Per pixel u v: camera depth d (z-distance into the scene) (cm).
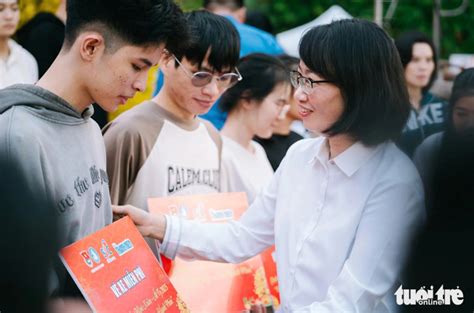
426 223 172
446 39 1195
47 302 150
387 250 257
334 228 264
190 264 312
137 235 263
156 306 256
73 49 247
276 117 398
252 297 319
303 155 285
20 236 145
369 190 263
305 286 266
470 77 335
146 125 323
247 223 302
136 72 252
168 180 324
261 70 391
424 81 551
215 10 626
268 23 684
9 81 446
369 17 1160
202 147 345
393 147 271
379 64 260
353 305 252
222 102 399
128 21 243
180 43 264
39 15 491
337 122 262
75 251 237
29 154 227
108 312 238
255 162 400
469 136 175
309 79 262
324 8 1188
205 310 306
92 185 259
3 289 144
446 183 169
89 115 261
